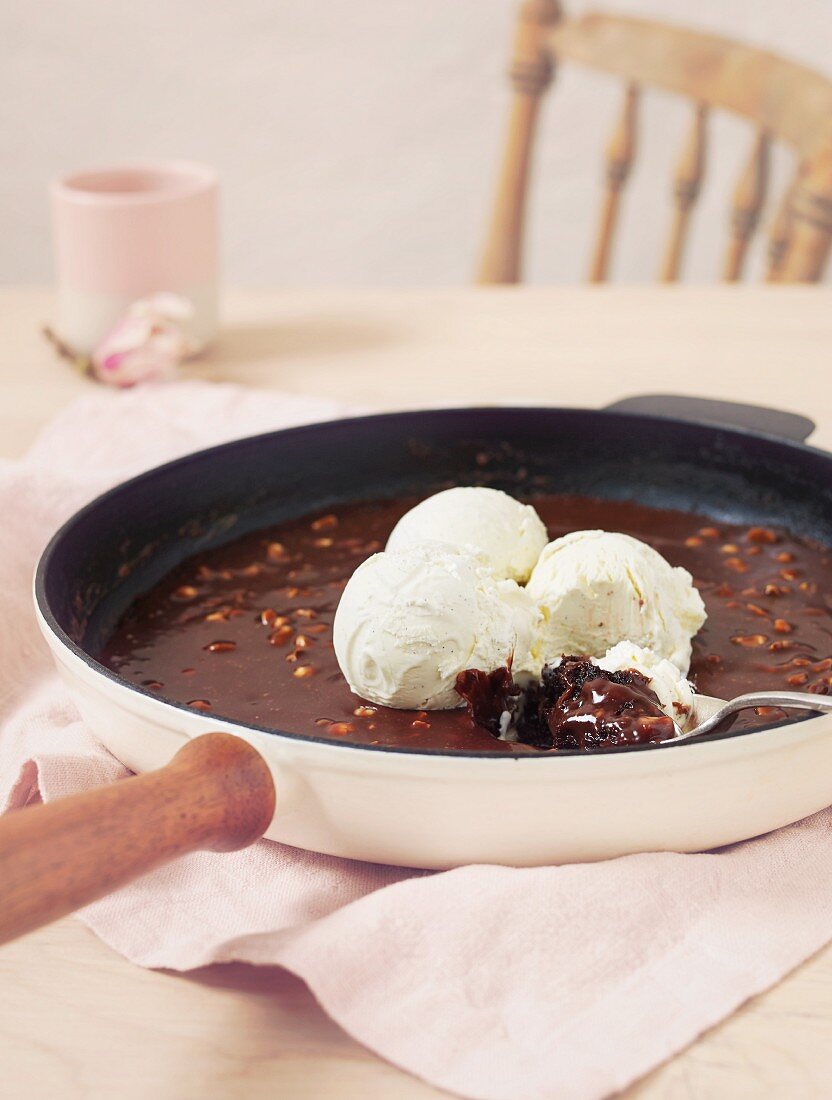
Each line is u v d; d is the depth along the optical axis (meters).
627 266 1.62
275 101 1.55
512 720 0.53
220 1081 0.44
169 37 1.51
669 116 1.53
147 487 0.62
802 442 0.66
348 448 0.68
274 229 1.62
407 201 1.60
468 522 0.59
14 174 1.58
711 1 1.49
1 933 0.41
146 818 0.43
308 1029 0.45
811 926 0.47
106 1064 0.44
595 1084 0.43
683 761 0.46
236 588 0.62
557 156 1.57
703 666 0.56
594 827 0.47
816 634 0.58
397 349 0.88
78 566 0.58
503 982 0.45
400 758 0.45
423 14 1.49
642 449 0.68
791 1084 0.43
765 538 0.65
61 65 1.52
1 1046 0.45
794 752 0.47
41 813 0.42
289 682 0.55
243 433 0.75
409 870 0.49
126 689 0.48
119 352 0.82
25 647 0.60
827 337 0.89
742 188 1.07
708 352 0.87
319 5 1.50
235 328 0.92
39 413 0.81
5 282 1.63
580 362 0.86
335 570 0.63
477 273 1.17
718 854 0.49
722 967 0.46
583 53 1.08
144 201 0.82
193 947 0.46
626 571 0.56
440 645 0.51
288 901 0.48
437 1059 0.43
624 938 0.46
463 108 1.55
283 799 0.46
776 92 1.01
